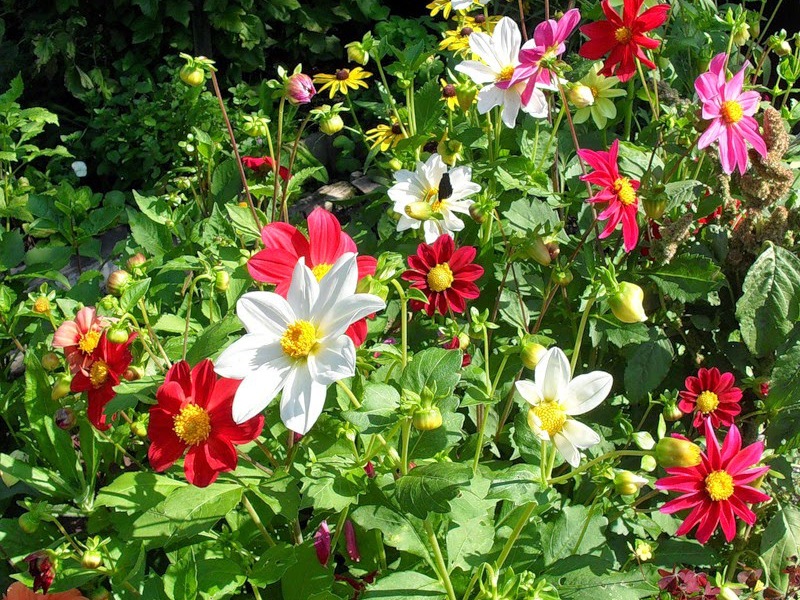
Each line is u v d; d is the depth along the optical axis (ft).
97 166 5.91
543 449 2.37
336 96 6.35
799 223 3.01
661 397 2.87
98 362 2.42
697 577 2.56
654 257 2.99
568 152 3.58
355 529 2.62
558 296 3.16
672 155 3.36
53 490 2.71
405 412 2.10
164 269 2.65
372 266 2.34
